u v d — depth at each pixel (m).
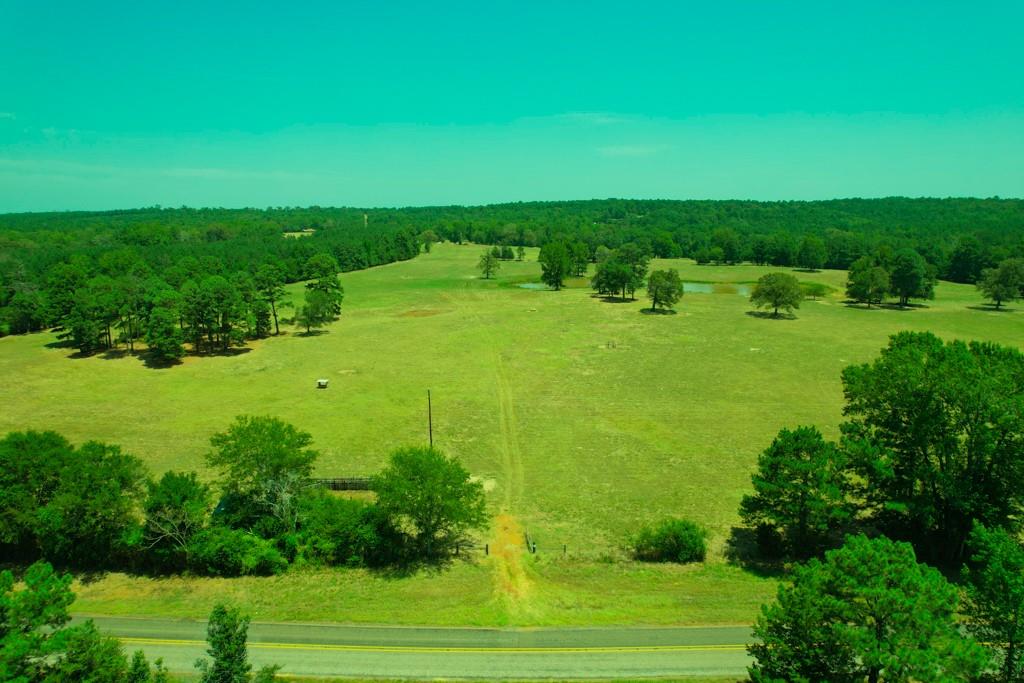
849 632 21.27
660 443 61.72
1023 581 22.45
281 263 167.62
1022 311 125.06
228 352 97.62
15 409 70.56
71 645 22.61
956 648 20.64
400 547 40.97
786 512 40.16
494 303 141.50
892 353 42.22
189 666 29.11
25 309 110.94
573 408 72.06
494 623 32.84
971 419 37.75
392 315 127.50
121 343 101.69
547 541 43.22
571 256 195.50
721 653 30.27
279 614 33.66
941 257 175.50
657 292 129.12
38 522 36.16
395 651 30.55
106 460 39.94
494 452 59.66
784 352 95.50
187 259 145.12
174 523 37.84
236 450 40.41
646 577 38.00
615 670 29.06
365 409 71.31
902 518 42.00
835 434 63.09
